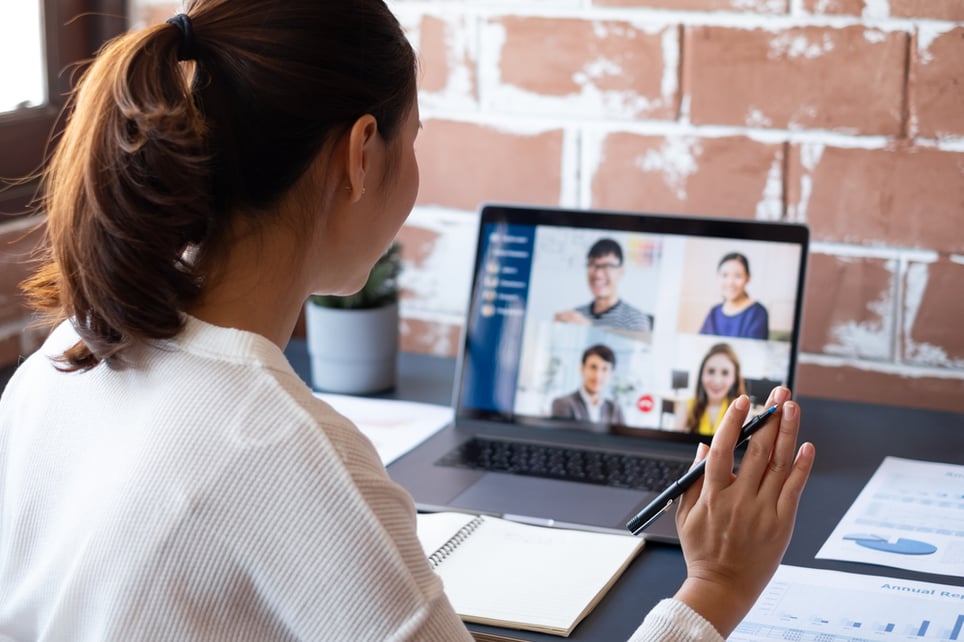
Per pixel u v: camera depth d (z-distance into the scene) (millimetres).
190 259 783
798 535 1100
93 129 731
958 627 921
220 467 700
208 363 739
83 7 1618
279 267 795
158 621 698
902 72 1382
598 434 1347
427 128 1592
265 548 691
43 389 822
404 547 703
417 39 1565
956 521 1121
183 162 721
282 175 771
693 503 899
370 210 854
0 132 1491
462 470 1253
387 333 1481
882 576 1012
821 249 1465
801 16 1403
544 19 1505
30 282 854
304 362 1605
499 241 1407
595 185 1538
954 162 1386
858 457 1295
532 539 1075
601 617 950
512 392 1380
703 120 1473
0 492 847
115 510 715
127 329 743
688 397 1326
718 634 802
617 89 1497
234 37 753
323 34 766
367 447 736
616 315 1360
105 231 729
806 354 1503
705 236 1343
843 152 1427
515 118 1550
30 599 778
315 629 690
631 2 1464
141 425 733
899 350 1462
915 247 1426
